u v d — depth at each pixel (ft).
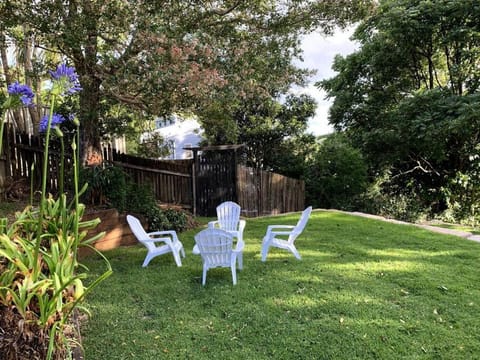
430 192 34.37
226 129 25.41
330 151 36.65
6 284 5.47
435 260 14.48
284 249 16.33
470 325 9.11
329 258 14.92
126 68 15.89
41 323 5.58
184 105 18.49
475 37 27.43
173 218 20.93
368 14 21.86
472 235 19.12
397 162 35.76
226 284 12.16
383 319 9.44
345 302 10.50
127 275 13.21
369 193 35.37
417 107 29.01
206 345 8.31
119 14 15.62
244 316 9.73
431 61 32.53
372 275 12.77
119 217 17.79
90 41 16.48
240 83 18.21
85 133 20.58
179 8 17.47
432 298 10.77
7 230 6.64
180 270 13.79
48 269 6.52
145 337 8.66
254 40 21.36
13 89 5.98
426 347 8.13
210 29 19.26
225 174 27.96
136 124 29.91
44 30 15.57
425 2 28.17
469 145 30.96
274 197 31.81
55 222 6.77
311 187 35.70
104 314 9.93
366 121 36.45
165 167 26.78
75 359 7.11
